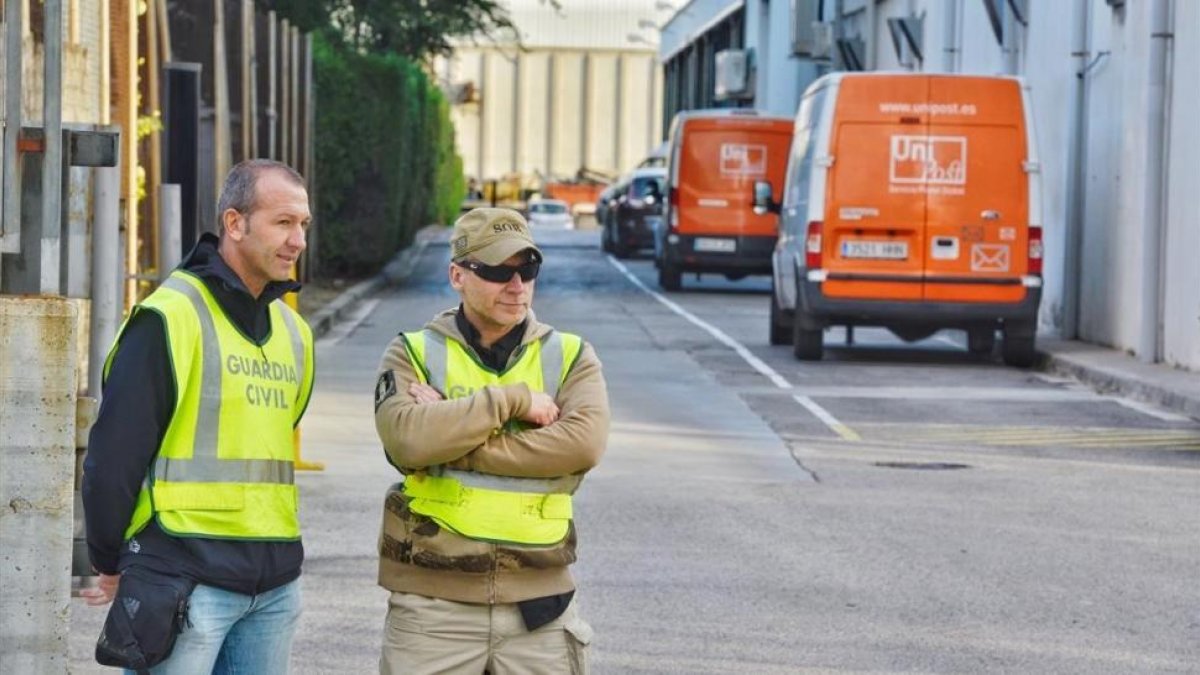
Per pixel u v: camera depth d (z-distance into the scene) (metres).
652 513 23.77
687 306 63.56
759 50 110.31
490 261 10.42
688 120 70.25
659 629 17.66
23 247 12.14
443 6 86.19
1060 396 38.34
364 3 83.62
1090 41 49.06
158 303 10.04
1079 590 19.58
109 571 10.16
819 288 43.06
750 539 22.17
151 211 37.75
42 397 11.25
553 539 10.57
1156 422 34.06
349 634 17.38
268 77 55.06
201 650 10.12
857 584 19.73
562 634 10.63
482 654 10.52
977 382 40.84
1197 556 21.47
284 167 10.38
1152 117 42.53
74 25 30.30
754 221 69.81
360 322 53.91
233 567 10.12
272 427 10.37
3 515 11.27
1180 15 41.88
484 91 169.12
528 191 157.75
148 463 10.02
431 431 10.19
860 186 42.84
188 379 10.08
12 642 11.34
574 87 169.88
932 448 30.22
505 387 10.29
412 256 85.06
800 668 16.34
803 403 36.12
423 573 10.47
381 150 66.75
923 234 42.84
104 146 14.45
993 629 17.83
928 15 68.00
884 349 49.12
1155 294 42.47
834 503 24.78
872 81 42.84
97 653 10.02
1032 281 42.91
